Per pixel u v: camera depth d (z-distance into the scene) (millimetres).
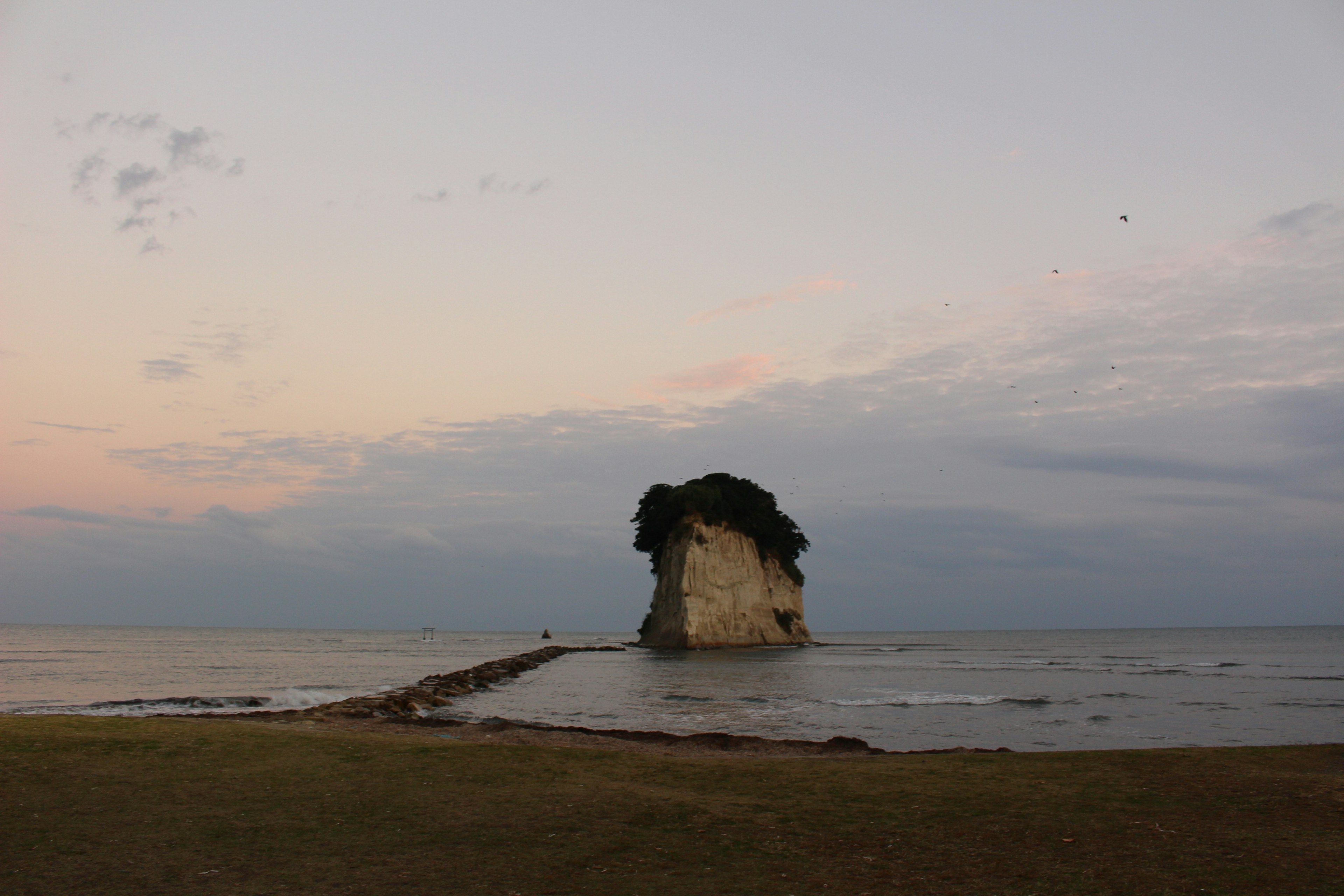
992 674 64125
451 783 14555
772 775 16031
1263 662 87125
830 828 12016
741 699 42781
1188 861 10438
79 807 12242
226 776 14523
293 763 15852
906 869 10109
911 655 106688
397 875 9531
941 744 26797
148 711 38812
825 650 116875
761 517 124812
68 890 8789
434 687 46312
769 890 9227
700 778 15594
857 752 21344
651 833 11625
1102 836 11633
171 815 12000
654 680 57781
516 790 14164
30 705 41156
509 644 171250
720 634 112250
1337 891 9227
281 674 67188
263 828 11469
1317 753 18578
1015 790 14703
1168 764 17281
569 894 8969
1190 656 106250
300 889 8984
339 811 12523
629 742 22922
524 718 34188
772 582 126875
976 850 10945
